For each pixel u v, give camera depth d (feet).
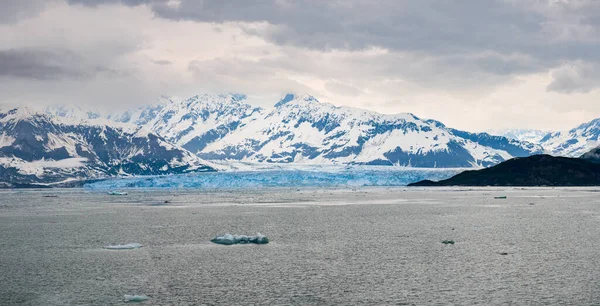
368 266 220.84
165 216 457.27
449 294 177.78
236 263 230.07
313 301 172.04
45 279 203.00
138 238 310.24
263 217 439.22
